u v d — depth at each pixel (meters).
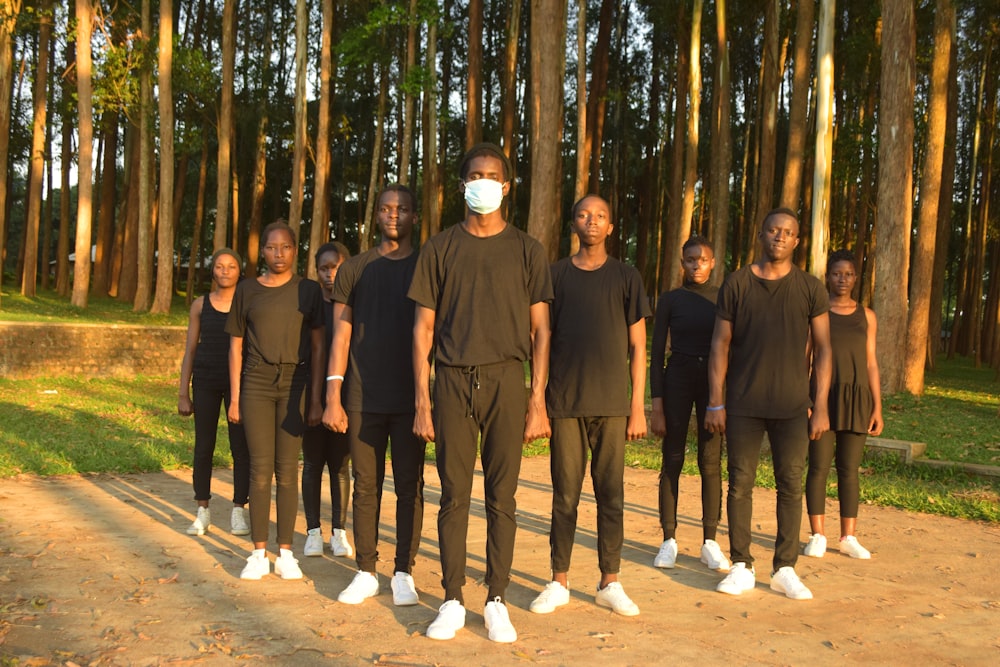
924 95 30.73
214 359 5.80
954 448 10.41
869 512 7.30
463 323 3.90
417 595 4.37
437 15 24.27
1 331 14.70
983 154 33.56
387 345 4.27
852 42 25.08
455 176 37.88
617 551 4.35
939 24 18.53
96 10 24.34
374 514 4.42
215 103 30.97
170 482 7.88
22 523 5.89
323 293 5.34
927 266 18.02
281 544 4.80
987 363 35.72
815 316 4.74
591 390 4.25
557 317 4.35
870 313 5.80
